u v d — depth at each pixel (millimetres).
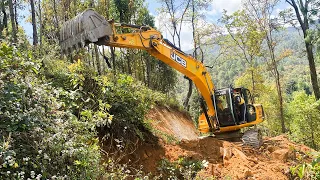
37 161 3988
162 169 7559
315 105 20812
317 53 21141
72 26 8078
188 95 25047
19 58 4785
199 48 27688
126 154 7266
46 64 8836
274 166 8258
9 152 3580
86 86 7551
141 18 25891
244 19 26281
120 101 7887
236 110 10766
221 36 27469
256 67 27828
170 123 15133
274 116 28422
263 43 26578
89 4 20250
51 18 20594
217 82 62562
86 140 5250
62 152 4254
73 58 12055
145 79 30625
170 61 9711
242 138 10008
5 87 4320
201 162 7891
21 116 4070
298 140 20203
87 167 4602
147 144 8336
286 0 23828
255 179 7441
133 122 8234
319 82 26750
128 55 26141
